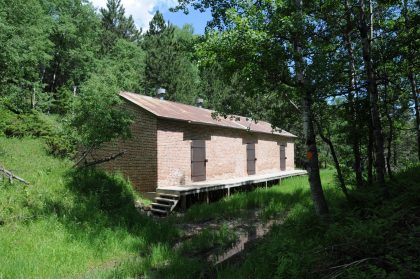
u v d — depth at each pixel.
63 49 33.12
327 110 9.21
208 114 18.81
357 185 9.48
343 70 8.41
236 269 5.84
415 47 8.35
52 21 29.88
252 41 7.09
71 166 11.77
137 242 7.96
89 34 34.78
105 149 15.15
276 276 4.49
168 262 6.89
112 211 9.66
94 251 7.13
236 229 9.82
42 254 6.46
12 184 9.01
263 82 7.91
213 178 16.78
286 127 9.55
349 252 4.55
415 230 4.40
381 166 7.86
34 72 24.34
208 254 7.51
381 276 3.58
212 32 7.61
